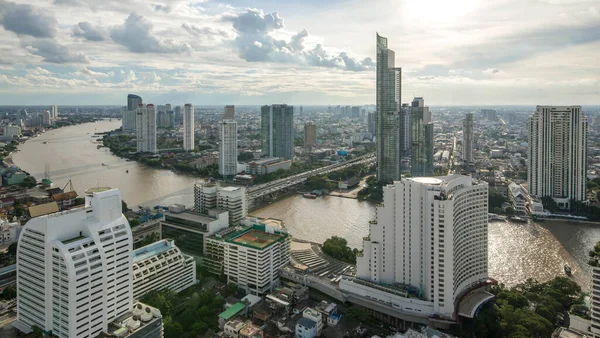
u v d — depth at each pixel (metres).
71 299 194.88
